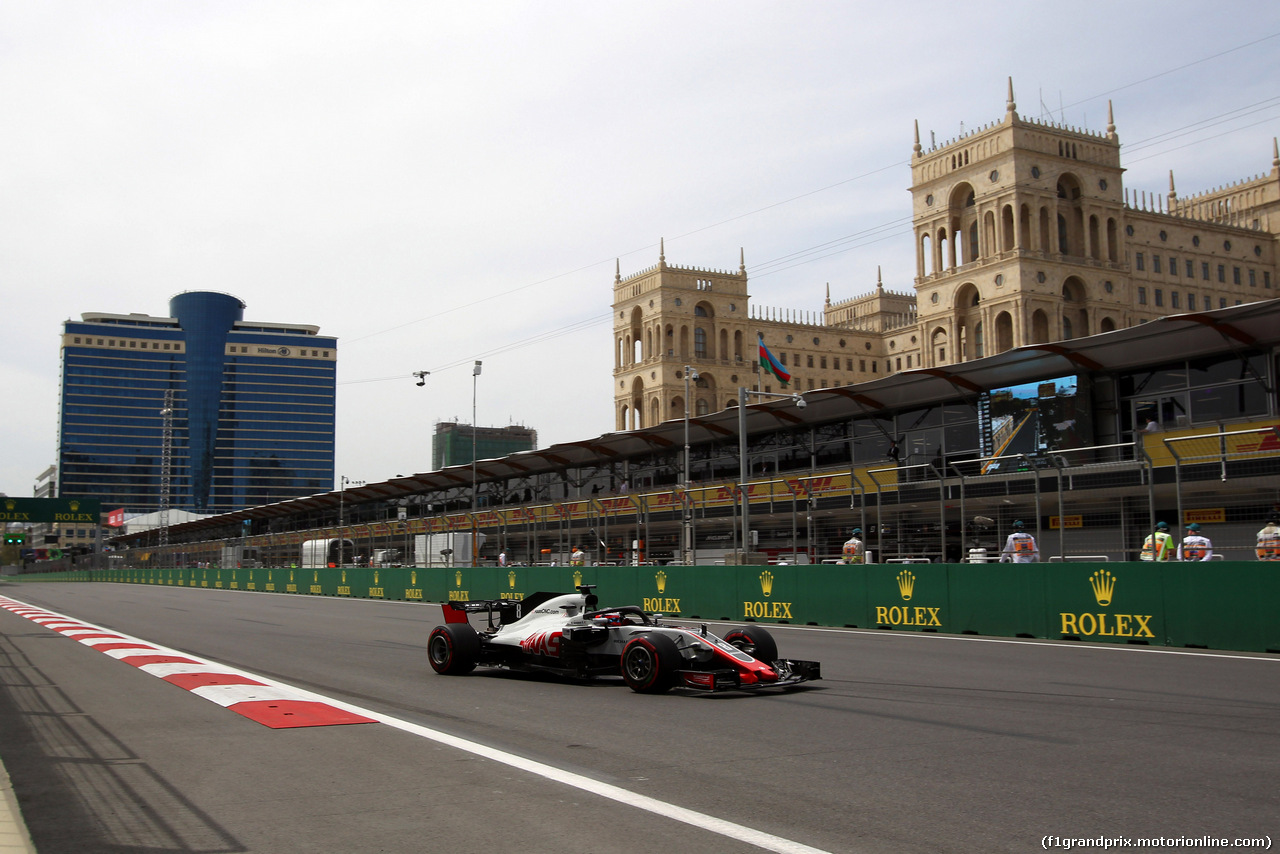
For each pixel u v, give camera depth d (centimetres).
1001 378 3453
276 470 16912
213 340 17188
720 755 766
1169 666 1348
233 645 1783
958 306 8156
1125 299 8075
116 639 1911
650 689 1125
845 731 868
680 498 3098
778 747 797
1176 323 2880
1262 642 1529
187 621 2531
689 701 1063
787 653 1565
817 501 3088
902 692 1111
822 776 690
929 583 2019
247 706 1025
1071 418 3281
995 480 2711
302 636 2009
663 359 10619
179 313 17275
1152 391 3250
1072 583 1788
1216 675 1241
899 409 3891
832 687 1157
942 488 2288
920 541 2561
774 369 3947
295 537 5641
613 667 1194
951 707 999
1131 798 623
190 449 16788
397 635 2039
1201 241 9181
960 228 8350
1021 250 7581
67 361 16612
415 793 649
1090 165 8056
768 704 1032
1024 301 7538
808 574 2264
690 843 534
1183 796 627
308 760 755
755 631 1212
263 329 17775
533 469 5522
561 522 3609
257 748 805
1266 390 2944
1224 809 596
